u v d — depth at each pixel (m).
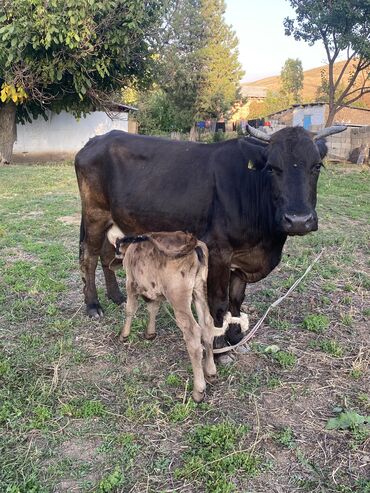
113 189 2.68
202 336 2.21
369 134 11.86
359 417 1.98
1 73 8.95
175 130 21.73
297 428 1.97
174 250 2.04
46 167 10.25
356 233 5.05
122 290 3.38
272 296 3.33
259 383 2.28
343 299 3.28
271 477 1.71
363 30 12.70
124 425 1.96
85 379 2.27
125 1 8.35
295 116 17.31
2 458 1.76
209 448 1.82
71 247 4.31
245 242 2.39
